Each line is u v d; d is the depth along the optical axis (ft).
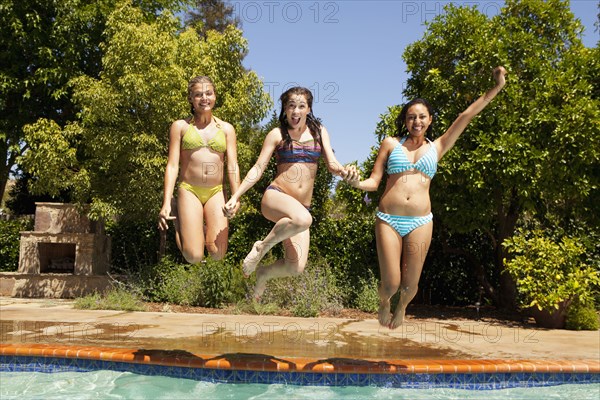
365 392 16.02
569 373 17.40
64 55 43.73
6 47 43.42
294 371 16.53
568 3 32.48
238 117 37.37
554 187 30.01
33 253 39.11
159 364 17.08
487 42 30.50
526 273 28.73
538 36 32.81
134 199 36.81
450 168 29.81
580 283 28.02
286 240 14.79
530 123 29.35
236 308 33.01
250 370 16.56
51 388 15.83
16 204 57.77
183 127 15.14
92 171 38.01
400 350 20.43
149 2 48.19
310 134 14.84
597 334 26.17
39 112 45.44
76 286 38.50
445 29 32.24
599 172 30.35
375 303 33.63
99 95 34.40
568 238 29.73
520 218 37.68
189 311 32.73
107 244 42.60
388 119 33.24
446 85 31.22
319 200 40.01
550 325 28.45
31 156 36.73
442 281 40.06
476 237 39.19
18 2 41.81
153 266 37.88
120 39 34.91
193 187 15.02
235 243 40.19
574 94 29.50
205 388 16.06
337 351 19.81
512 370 17.03
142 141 34.55
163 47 35.24
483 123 30.27
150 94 34.50
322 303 33.22
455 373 16.81
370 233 38.99
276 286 34.45
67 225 39.37
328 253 39.27
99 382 16.39
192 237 14.79
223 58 38.19
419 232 14.83
